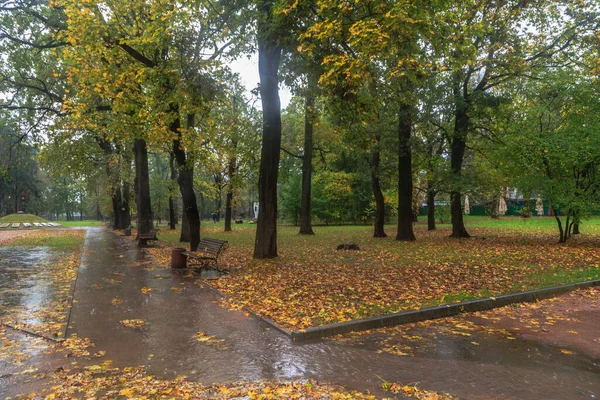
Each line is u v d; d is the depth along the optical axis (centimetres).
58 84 1920
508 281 912
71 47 1245
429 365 468
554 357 494
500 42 1727
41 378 429
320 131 2717
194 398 384
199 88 1185
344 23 855
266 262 1275
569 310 722
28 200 7088
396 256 1423
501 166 1886
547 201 1780
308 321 617
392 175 2422
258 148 1908
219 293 853
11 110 2072
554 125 1712
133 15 1223
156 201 4109
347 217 4247
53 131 1916
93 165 2817
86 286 940
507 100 1852
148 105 1259
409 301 735
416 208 4203
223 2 1142
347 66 864
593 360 485
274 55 1299
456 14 1167
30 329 602
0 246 2022
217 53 1241
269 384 416
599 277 955
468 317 679
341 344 543
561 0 1627
